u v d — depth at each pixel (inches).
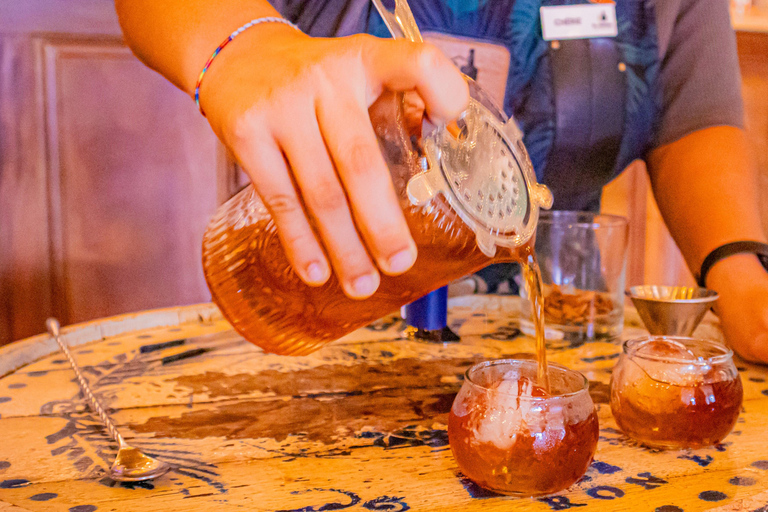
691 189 46.6
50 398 29.3
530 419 20.2
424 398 29.5
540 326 23.7
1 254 73.3
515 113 55.7
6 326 74.5
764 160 88.0
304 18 50.6
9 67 69.8
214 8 22.2
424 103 18.0
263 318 25.0
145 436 25.3
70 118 72.3
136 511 19.6
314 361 34.6
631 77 54.5
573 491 21.1
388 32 51.4
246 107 18.0
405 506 20.1
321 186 18.0
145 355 35.6
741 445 24.7
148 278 77.2
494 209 21.3
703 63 51.9
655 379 24.0
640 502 20.2
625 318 43.6
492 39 53.2
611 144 56.7
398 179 19.2
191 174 75.8
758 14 86.7
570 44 54.2
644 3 52.9
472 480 21.4
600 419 27.4
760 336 33.7
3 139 71.1
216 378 32.0
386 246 18.0
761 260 38.9
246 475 22.1
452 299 47.6
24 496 20.5
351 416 27.5
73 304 75.9
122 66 72.2
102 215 74.9
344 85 17.4
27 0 68.8
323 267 19.3
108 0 70.6
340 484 21.5
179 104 74.0
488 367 23.9
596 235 36.9
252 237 23.2
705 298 33.9
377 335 39.6
